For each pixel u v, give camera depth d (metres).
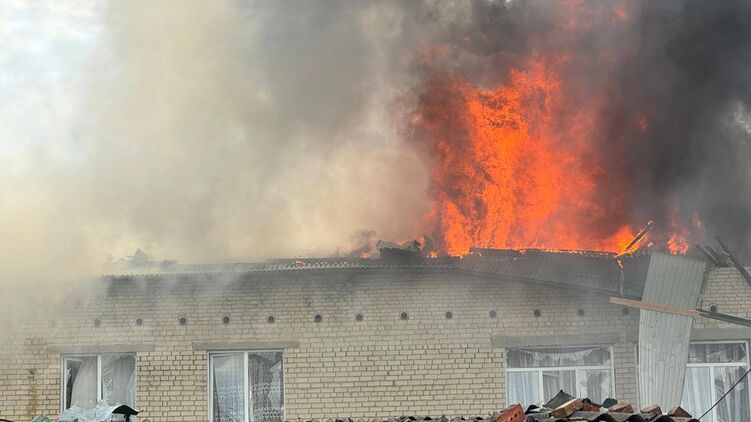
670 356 18.97
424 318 20.06
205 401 20.11
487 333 19.91
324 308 20.23
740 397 19.36
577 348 19.91
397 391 19.89
